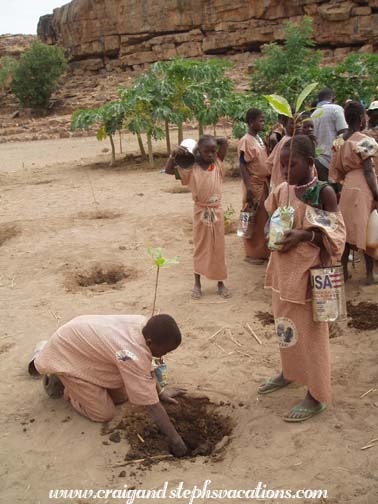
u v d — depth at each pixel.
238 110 12.79
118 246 7.57
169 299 5.69
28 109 34.62
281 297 3.42
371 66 13.31
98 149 19.56
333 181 5.61
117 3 38.28
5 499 3.04
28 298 5.93
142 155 15.51
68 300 5.81
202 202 5.35
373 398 3.78
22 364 4.54
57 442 3.51
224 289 5.70
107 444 3.46
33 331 5.12
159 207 9.77
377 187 5.31
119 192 11.34
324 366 3.49
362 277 5.96
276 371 4.22
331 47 29.92
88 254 7.26
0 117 34.59
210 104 13.45
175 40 36.12
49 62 33.12
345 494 2.94
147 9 36.75
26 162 17.73
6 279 6.55
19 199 11.26
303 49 16.50
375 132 5.66
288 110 3.19
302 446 3.33
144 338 3.41
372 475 3.05
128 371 3.35
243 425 3.59
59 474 3.22
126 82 36.16
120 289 6.09
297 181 3.34
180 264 6.75
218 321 5.12
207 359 4.45
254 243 6.52
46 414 3.81
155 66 13.92
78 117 14.55
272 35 31.88
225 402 3.86
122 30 38.72
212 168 5.30
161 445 3.53
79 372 3.62
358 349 4.46
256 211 6.30
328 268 3.30
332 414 3.63
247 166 6.20
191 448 3.62
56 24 44.44
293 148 3.27
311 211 3.29
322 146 6.70
